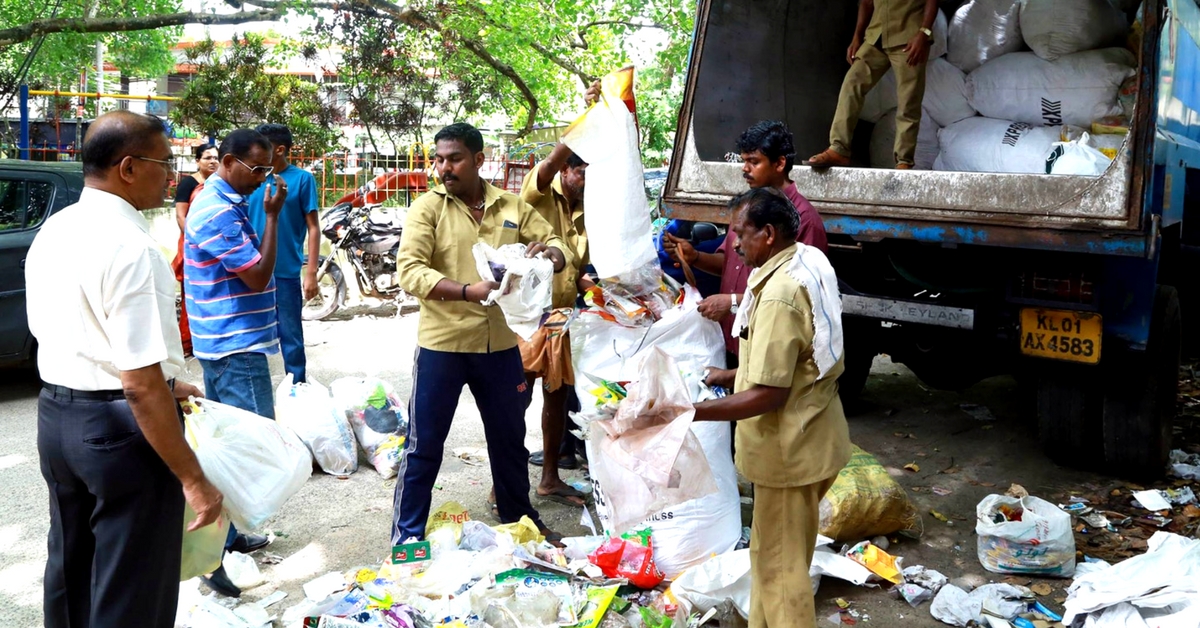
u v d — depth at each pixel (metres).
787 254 2.70
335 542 3.88
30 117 14.45
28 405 5.82
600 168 3.28
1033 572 3.62
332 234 8.98
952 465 5.00
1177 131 4.68
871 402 6.21
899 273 4.66
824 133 6.00
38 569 3.55
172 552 2.42
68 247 2.23
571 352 3.85
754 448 2.77
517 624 2.87
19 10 13.11
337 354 7.38
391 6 12.90
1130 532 4.11
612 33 15.45
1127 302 4.09
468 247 3.48
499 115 18.06
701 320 3.65
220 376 3.58
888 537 3.99
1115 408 4.54
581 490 4.44
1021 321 4.27
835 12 5.85
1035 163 4.75
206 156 6.42
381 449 4.72
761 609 2.86
